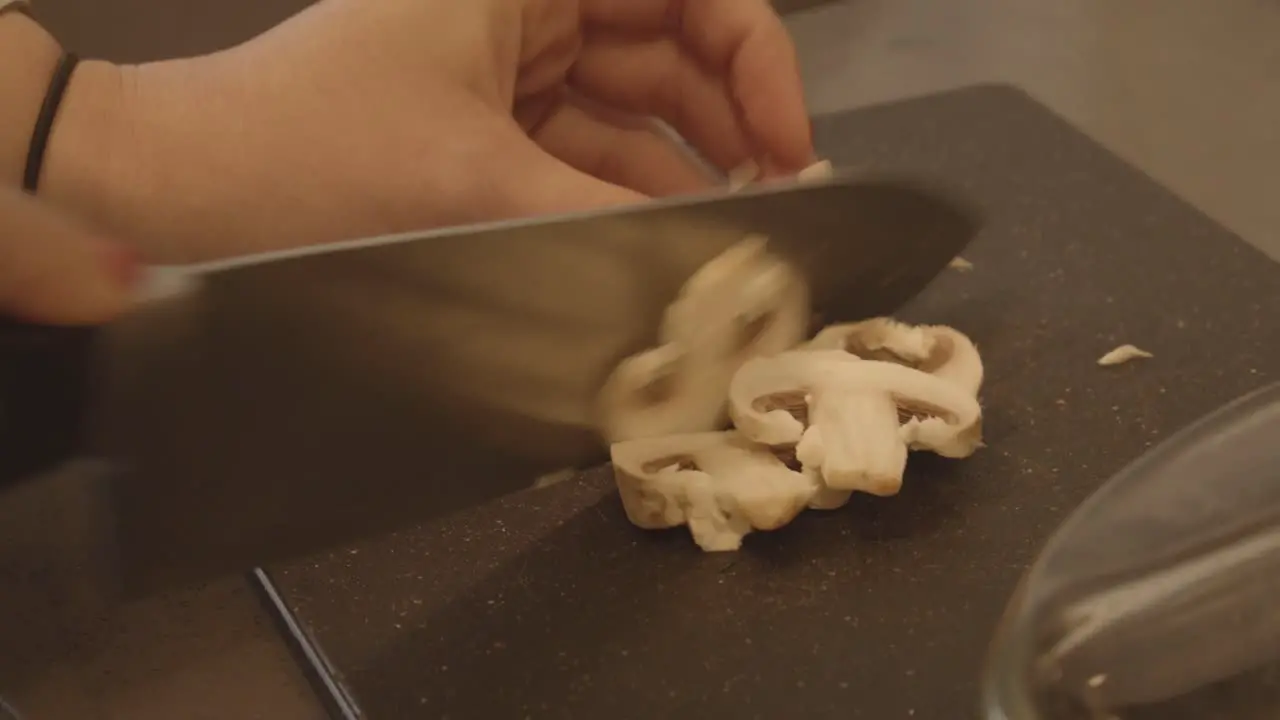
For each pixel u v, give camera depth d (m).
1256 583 0.33
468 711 0.37
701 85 0.50
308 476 0.37
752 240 0.40
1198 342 0.45
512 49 0.43
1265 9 0.66
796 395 0.41
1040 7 0.67
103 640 0.40
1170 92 0.60
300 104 0.40
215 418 0.35
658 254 0.39
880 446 0.40
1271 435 0.35
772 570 0.39
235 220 0.40
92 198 0.39
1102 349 0.45
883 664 0.37
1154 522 0.34
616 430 0.41
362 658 0.38
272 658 0.40
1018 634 0.32
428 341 0.37
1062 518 0.40
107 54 0.57
